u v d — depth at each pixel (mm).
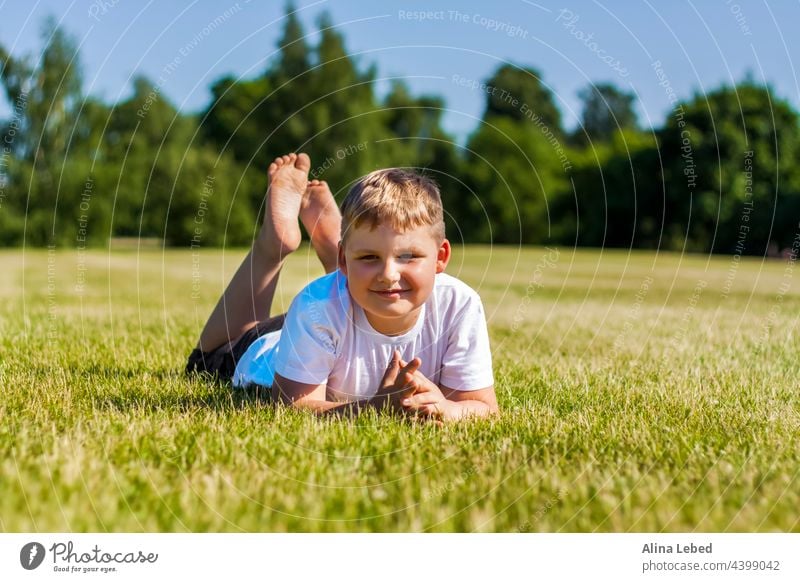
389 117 26844
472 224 26203
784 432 2494
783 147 25078
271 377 3004
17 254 18500
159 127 22500
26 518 1797
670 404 2832
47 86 20438
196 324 5125
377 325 2658
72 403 2621
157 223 22406
